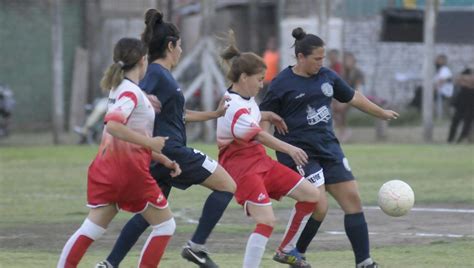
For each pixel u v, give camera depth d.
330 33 72.06
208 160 21.53
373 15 80.12
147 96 21.14
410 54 79.81
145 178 19.34
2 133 67.75
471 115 61.34
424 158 51.97
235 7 77.31
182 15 76.25
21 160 52.88
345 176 22.39
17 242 27.50
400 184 22.62
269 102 22.67
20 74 73.94
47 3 74.19
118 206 19.62
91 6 74.31
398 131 69.56
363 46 80.44
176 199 37.53
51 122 74.44
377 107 23.28
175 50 21.75
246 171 21.55
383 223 30.95
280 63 66.44
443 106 74.25
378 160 51.00
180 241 27.64
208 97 63.09
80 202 36.72
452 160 50.88
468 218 31.98
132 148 19.14
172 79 21.53
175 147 21.38
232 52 22.28
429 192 38.44
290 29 66.25
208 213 21.50
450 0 82.75
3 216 33.00
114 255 20.98
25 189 40.81
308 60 22.20
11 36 73.75
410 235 28.53
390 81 80.12
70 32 74.12
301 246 22.98
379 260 24.12
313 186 21.97
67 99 73.56
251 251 21.23
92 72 74.06
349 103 23.19
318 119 22.47
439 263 23.64
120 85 19.23
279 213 33.47
